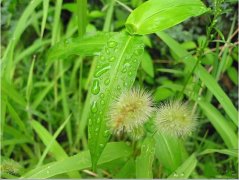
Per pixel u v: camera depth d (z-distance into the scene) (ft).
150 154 0.55
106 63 0.49
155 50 0.94
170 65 0.92
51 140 0.66
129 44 0.50
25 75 0.96
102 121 0.48
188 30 0.88
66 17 0.99
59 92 0.96
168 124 0.50
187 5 0.50
